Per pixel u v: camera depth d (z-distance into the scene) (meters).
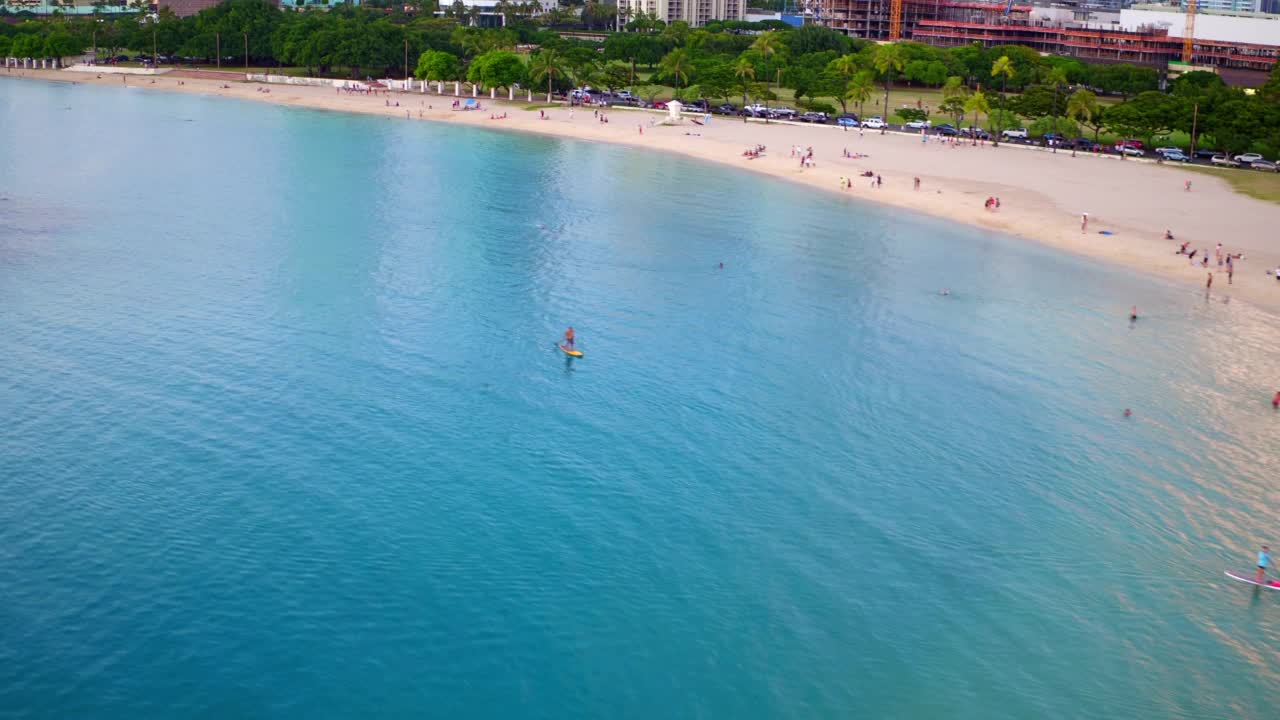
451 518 60.44
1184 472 68.38
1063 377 83.75
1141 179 164.50
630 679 48.12
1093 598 55.06
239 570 54.78
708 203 147.62
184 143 190.75
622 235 126.50
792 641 51.09
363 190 149.62
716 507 62.53
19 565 54.34
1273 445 72.38
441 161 177.00
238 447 67.94
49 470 64.00
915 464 68.56
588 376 81.25
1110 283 110.12
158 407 73.44
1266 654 51.25
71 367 79.94
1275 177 168.12
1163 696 48.28
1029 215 140.00
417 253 114.88
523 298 99.88
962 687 48.47
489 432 71.19
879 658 50.16
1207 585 56.41
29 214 129.62
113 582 53.38
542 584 54.69
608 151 193.75
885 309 100.06
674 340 89.69
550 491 63.81
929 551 58.75
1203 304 103.12
